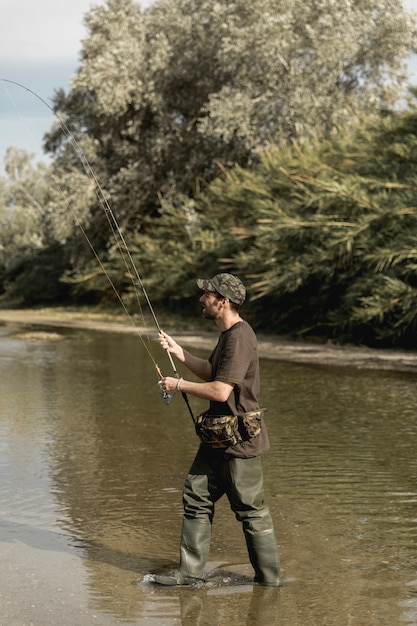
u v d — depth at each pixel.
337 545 5.19
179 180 36.47
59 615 4.05
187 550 4.54
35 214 70.44
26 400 11.34
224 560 4.93
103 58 34.53
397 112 22.09
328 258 20.08
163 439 8.62
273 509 6.01
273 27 30.64
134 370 14.99
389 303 17.73
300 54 31.83
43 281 46.72
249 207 26.73
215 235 29.02
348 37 30.75
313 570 4.73
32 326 28.84
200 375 4.72
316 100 30.86
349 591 4.40
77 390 12.35
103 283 37.41
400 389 12.36
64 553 5.06
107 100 34.44
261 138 32.44
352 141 23.39
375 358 17.08
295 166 24.33
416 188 19.25
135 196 36.22
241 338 4.48
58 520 5.76
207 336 23.08
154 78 35.81
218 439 4.43
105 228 37.94
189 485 4.55
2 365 15.88
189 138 36.34
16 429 9.17
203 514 4.56
